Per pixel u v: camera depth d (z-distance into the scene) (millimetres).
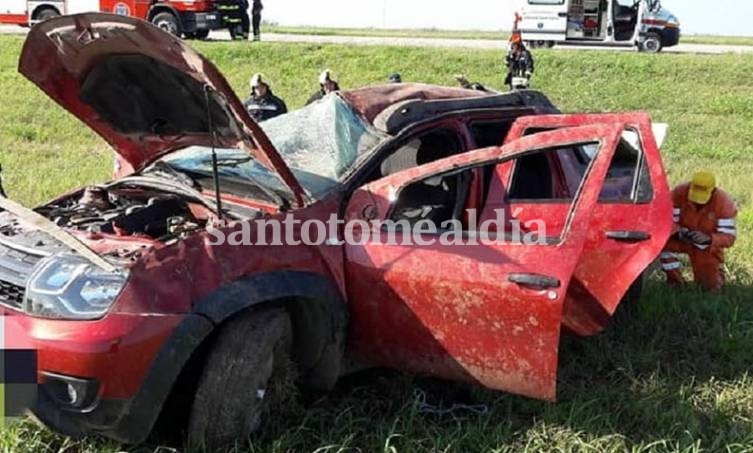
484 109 4664
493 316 3525
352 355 3891
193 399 3342
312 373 3857
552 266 3461
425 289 3604
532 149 3641
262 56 21297
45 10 25328
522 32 25844
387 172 4184
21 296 3252
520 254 3535
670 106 18047
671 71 21062
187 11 23531
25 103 14406
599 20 25734
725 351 4828
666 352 4863
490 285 3504
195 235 3324
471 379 3666
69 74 3939
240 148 3848
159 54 3482
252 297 3311
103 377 3043
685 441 3723
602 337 4898
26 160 9648
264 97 8781
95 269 3191
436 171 3740
